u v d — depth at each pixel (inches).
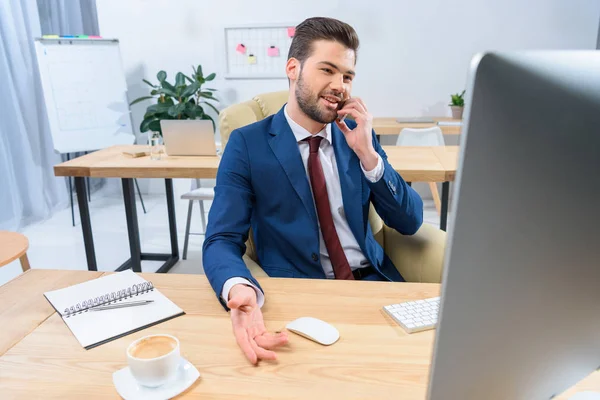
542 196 15.4
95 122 159.0
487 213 15.0
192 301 39.9
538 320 17.4
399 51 163.5
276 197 52.2
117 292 40.6
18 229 145.4
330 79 48.1
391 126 144.9
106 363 31.8
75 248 132.1
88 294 40.9
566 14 154.9
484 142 14.3
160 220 155.9
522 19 156.8
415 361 31.6
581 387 28.2
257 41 167.2
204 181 182.4
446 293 15.6
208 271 41.9
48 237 140.6
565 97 14.9
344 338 34.1
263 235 53.9
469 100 14.0
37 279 44.4
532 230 15.7
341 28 47.5
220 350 33.0
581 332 19.0
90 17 183.0
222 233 47.5
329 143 54.9
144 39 170.7
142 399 27.8
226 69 170.2
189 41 169.6
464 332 16.3
